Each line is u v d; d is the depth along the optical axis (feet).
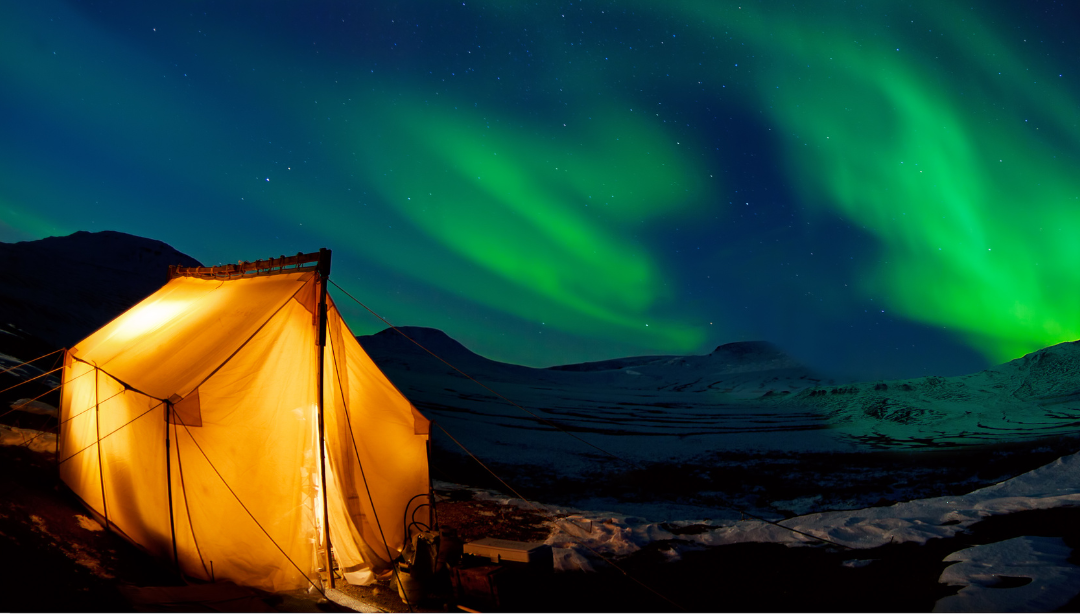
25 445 28.45
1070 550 18.72
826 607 16.93
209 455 18.51
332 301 22.26
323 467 19.75
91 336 28.04
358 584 19.33
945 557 19.85
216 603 16.25
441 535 18.78
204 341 21.17
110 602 14.94
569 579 19.98
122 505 20.25
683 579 19.86
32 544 17.20
